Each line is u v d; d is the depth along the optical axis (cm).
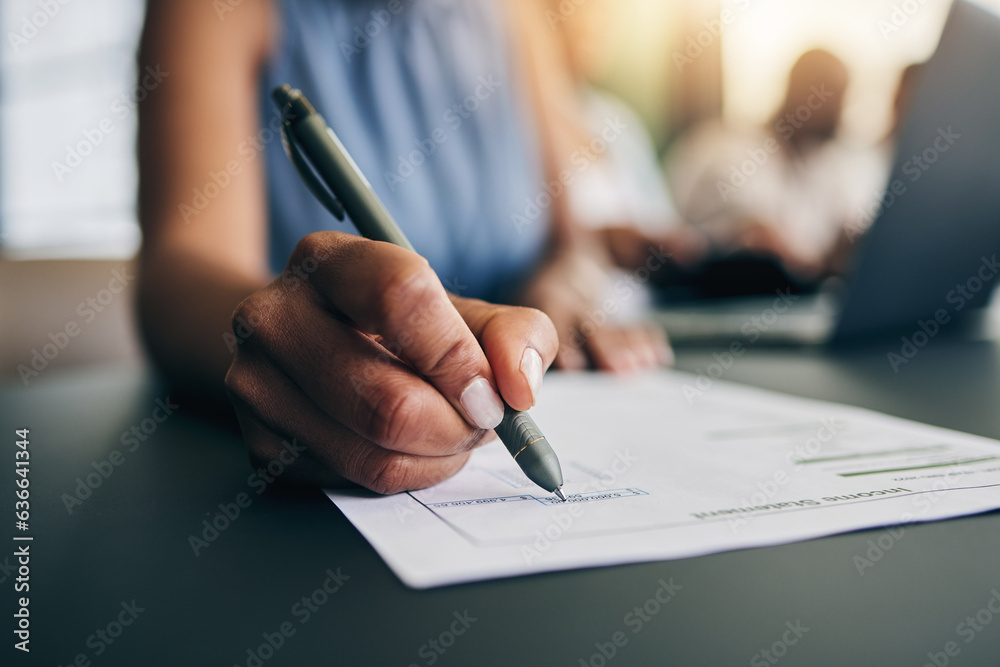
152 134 72
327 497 30
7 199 162
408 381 28
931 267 82
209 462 38
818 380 63
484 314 32
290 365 29
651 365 75
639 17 222
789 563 22
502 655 16
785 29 222
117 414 54
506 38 128
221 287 56
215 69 77
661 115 233
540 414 50
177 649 17
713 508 27
